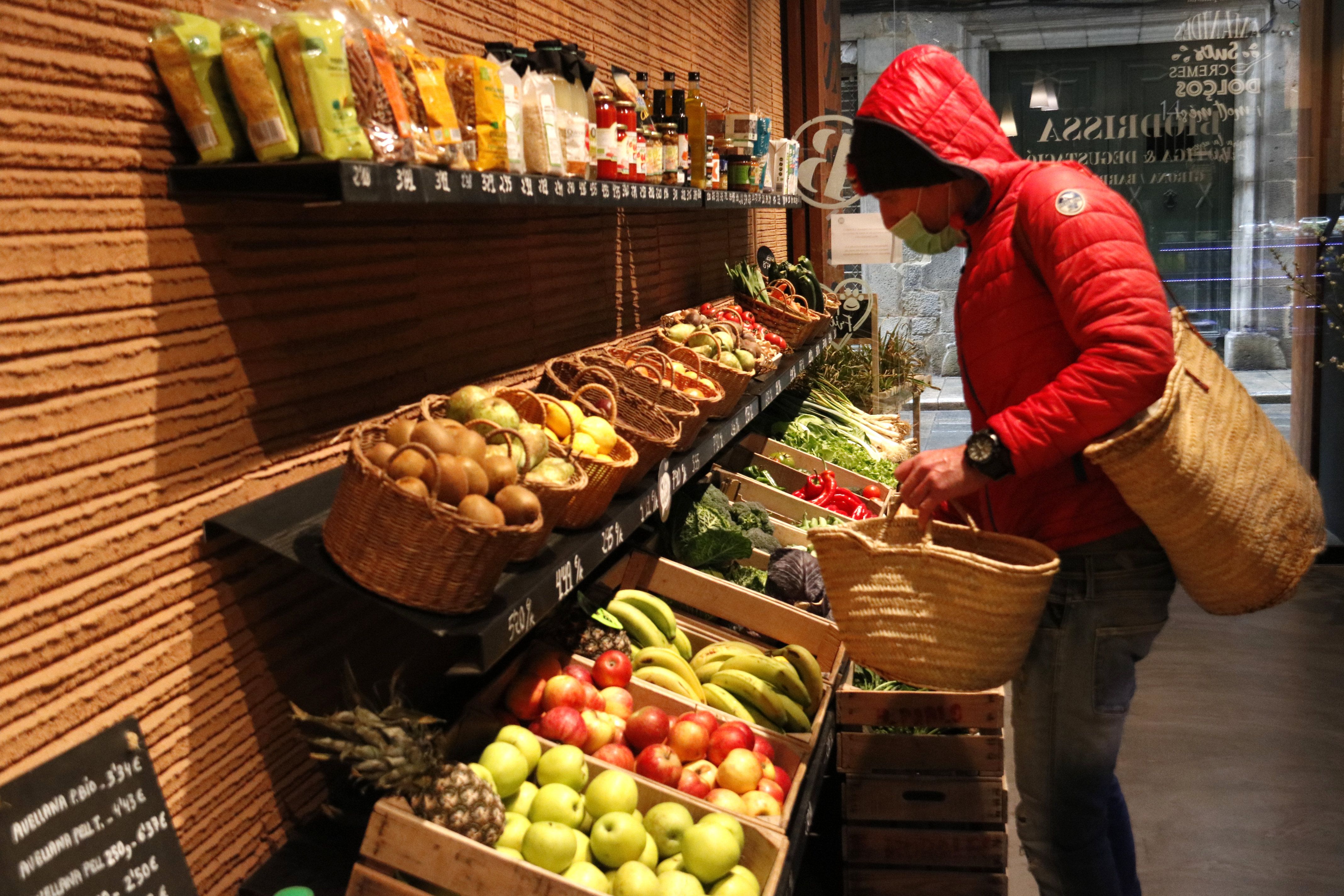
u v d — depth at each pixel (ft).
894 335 22.67
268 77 4.83
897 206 6.94
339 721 5.50
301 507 5.85
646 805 6.79
